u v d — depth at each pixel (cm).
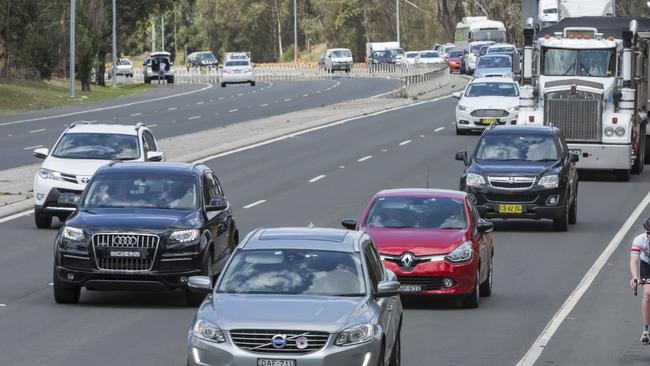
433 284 4625
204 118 16100
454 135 13200
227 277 3231
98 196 4866
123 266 4550
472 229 4825
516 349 3906
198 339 2986
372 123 15088
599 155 9450
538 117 9562
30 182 8838
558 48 9631
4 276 5322
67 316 4419
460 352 3850
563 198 6950
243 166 10412
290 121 15125
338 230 3484
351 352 2950
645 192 8900
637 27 9769
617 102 9531
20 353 3756
